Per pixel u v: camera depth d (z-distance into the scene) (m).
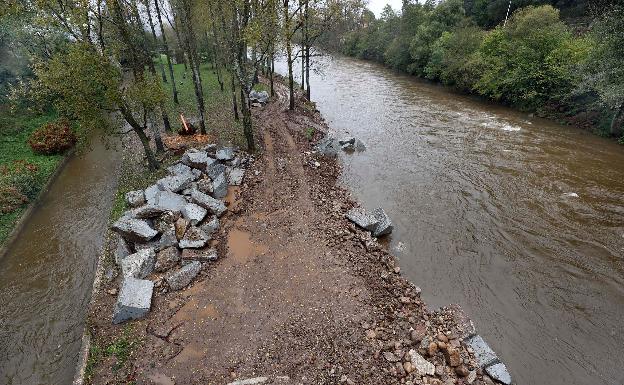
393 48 62.75
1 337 13.38
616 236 17.69
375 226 17.72
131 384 10.65
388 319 12.76
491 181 23.09
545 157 26.56
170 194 18.05
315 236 16.77
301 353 11.41
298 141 27.70
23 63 31.44
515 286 15.00
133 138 28.16
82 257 17.16
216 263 15.12
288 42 27.72
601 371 11.69
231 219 17.78
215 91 38.94
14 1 18.14
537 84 37.44
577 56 34.41
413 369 10.77
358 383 10.46
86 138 20.22
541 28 37.88
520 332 13.03
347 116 36.62
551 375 11.55
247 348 11.62
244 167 22.56
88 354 11.64
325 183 22.19
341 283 14.15
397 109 39.41
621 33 27.03
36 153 26.38
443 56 49.41
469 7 64.12
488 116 37.12
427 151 27.72
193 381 10.70
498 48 41.22
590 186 22.38
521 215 19.55
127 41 19.91
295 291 13.77
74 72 17.19
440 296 14.50
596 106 32.41
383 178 23.72
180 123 29.52
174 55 56.25
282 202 19.31
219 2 24.50
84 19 16.89
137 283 13.47
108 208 20.70
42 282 15.82
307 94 40.09
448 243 17.52
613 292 14.59
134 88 19.97
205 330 12.27
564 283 15.09
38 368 12.25
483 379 10.87
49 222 19.73
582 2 49.25
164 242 15.51
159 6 32.78
